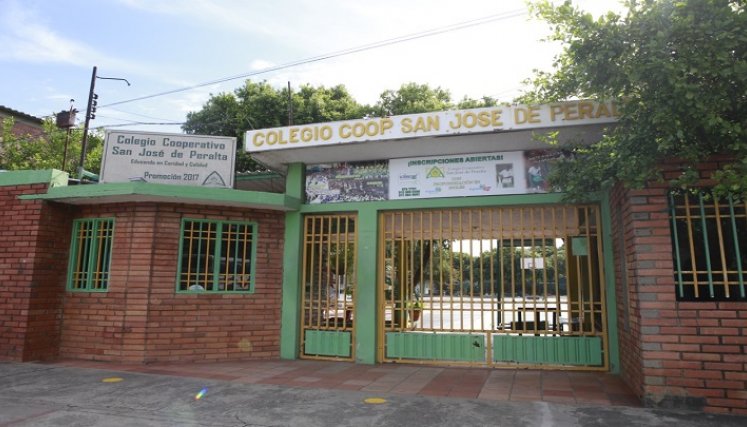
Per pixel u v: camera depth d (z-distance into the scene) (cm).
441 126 732
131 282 818
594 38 535
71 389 645
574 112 676
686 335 546
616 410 543
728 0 482
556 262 770
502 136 732
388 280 853
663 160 575
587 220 757
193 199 821
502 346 779
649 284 562
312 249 887
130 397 610
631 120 563
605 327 738
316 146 801
